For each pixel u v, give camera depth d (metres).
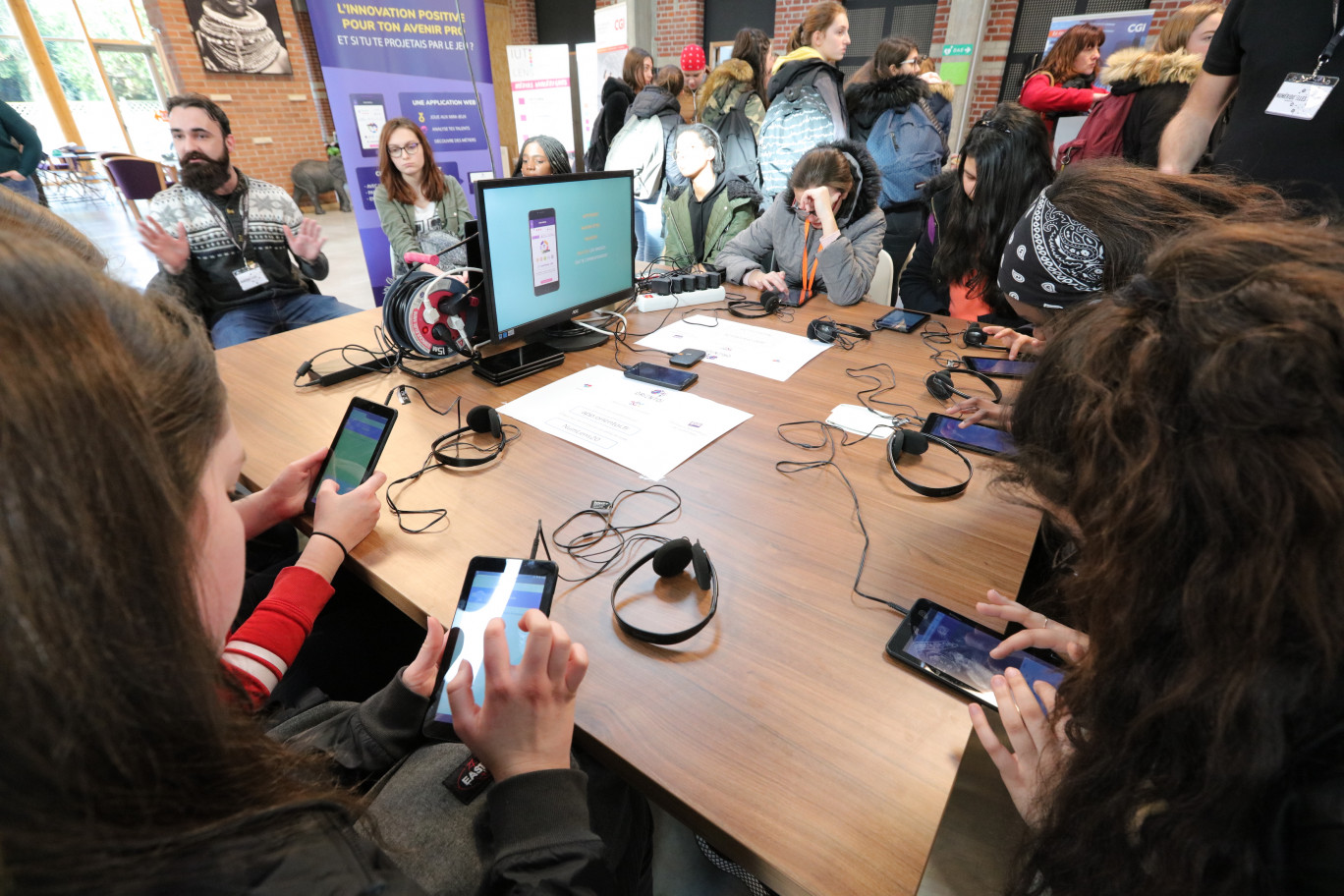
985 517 0.90
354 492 0.88
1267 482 0.29
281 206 2.47
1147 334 0.35
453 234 3.26
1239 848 0.34
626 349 1.54
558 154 3.26
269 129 6.64
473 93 3.68
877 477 1.00
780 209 2.13
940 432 1.11
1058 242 0.96
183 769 0.27
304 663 1.03
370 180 3.48
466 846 0.59
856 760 0.56
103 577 0.23
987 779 1.17
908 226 3.10
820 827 0.51
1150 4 4.62
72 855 0.23
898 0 5.65
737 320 1.75
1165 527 0.33
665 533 0.87
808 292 1.95
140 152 8.10
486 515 0.91
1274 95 1.49
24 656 0.21
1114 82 2.93
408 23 3.33
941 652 0.67
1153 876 0.38
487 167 3.88
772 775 0.55
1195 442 0.32
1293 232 0.35
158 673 0.25
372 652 1.07
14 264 0.23
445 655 0.67
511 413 1.22
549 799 0.48
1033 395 0.47
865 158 1.95
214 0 5.90
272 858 0.30
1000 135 1.68
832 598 0.75
